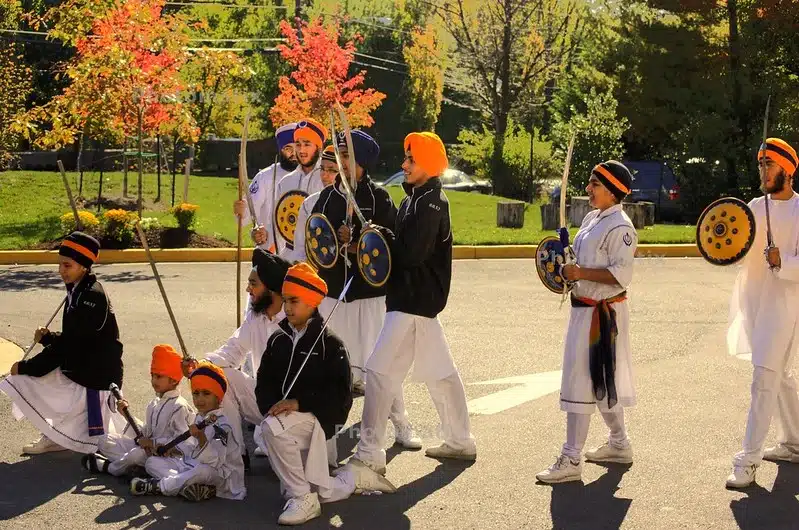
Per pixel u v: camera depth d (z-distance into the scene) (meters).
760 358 6.49
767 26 32.34
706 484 6.52
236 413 6.70
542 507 6.09
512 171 38.97
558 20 46.03
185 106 22.67
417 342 6.68
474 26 47.47
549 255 6.78
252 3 46.16
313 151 8.41
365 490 6.30
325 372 5.97
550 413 8.15
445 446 7.01
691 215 31.36
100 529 5.70
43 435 7.02
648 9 34.97
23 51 29.03
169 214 20.94
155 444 6.46
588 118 31.92
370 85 54.84
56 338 6.84
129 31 20.25
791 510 6.06
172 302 12.93
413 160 6.55
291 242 8.19
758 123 32.28
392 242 6.62
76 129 20.95
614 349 6.52
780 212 6.67
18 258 16.66
